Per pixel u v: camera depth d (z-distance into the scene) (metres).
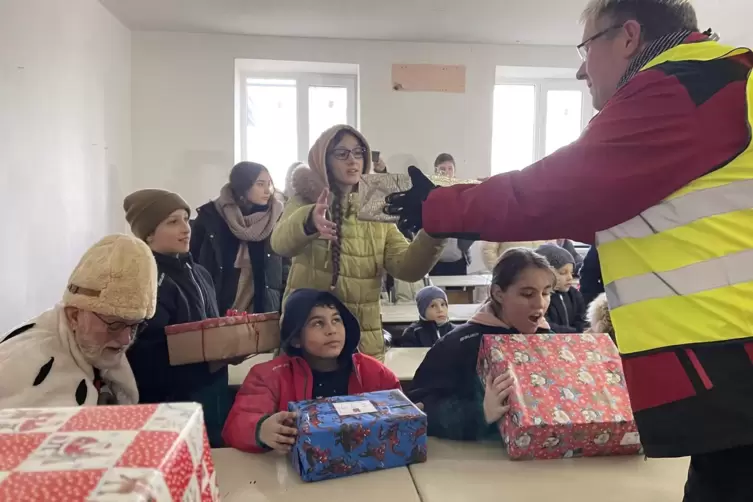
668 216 0.79
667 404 0.76
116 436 0.55
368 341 1.51
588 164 0.81
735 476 0.76
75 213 2.93
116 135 3.60
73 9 2.92
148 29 3.83
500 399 1.11
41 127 2.54
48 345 1.01
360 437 1.03
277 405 1.22
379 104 4.13
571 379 1.13
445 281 2.71
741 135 0.77
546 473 1.05
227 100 3.98
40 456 0.50
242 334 1.29
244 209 2.46
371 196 1.02
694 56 0.82
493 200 0.86
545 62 4.24
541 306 1.27
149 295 1.04
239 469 1.06
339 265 1.47
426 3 3.28
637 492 0.98
